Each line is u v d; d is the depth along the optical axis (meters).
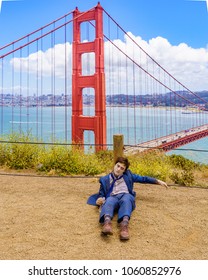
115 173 4.26
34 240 3.55
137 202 4.86
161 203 4.82
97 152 9.00
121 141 5.52
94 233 3.73
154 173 6.77
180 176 6.63
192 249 3.39
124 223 3.64
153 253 3.29
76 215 4.27
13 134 8.23
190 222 4.09
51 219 4.14
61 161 7.15
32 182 6.07
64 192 5.36
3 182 6.06
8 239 3.58
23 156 7.70
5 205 4.70
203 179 7.57
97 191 5.41
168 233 3.75
